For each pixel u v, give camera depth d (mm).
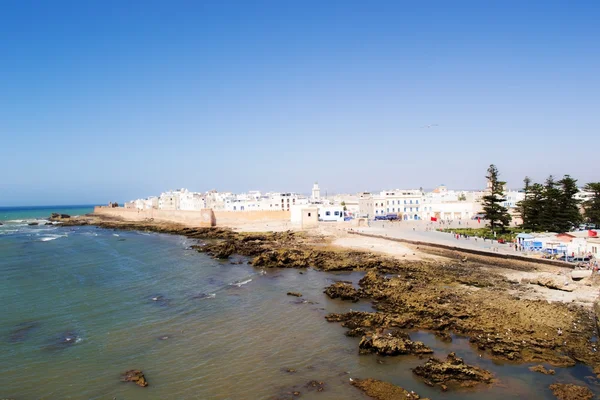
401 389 27953
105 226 175375
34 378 30703
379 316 41125
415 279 56906
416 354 33406
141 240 121312
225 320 43469
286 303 49531
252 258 84062
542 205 100250
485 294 47219
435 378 29359
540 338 34500
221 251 85125
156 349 35969
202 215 162250
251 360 33688
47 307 48000
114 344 37094
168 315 45188
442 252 76000
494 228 105312
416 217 154875
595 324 36969
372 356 33875
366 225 126500
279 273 67875
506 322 38031
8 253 91688
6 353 35000
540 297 45562
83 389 29172
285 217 165000
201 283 60719
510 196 152500
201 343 37281
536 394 27125
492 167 113500
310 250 85938
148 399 27922
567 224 96625
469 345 34781
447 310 41625
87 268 73000
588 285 48188
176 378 30812
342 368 31875
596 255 59438
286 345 36594
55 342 37469
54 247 103188
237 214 163500
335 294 51125
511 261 63719
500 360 31766
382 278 57938
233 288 57375
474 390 27859
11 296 52844
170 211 186875
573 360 31062
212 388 29312
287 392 28547
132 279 63469
